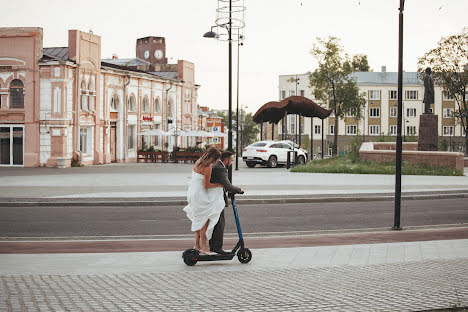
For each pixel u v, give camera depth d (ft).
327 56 192.54
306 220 52.26
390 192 75.36
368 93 347.15
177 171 119.55
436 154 112.37
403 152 117.29
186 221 51.24
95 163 142.31
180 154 160.35
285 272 27.94
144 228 46.85
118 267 29.45
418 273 27.48
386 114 347.36
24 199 65.67
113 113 152.66
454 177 103.24
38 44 127.13
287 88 376.48
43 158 128.47
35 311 20.54
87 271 28.22
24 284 24.70
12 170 118.11
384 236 42.55
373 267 29.07
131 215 55.47
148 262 31.01
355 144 138.72
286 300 22.48
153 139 175.01
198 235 31.17
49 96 127.44
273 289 24.32
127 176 103.24
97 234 43.57
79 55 132.36
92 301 22.03
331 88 199.62
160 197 68.23
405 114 347.97
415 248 35.24
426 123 125.18
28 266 29.55
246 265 30.07
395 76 352.49
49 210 59.57
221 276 27.02
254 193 73.05
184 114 200.64
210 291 23.91
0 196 68.69
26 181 90.84
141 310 20.93
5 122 129.39
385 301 22.34
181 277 26.73
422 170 109.29
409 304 21.90
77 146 132.16
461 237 41.75
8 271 28.04
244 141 436.35
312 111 147.33
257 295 23.26
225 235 43.21
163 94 182.09
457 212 58.75
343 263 30.40
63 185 83.92
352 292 23.75
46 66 126.93
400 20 47.57
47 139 128.06
